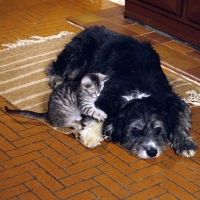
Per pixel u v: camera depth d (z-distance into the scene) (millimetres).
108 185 1624
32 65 2268
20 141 1806
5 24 2691
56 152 1759
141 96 1734
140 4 2654
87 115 1803
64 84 1854
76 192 1599
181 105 1786
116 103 1747
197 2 2344
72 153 1754
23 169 1687
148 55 1903
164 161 1725
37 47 2428
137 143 1692
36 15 2809
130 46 1945
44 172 1674
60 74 2105
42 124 1890
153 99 1718
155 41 2510
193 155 1746
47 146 1786
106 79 1776
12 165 1701
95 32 2055
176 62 2307
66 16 2797
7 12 2846
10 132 1849
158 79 1823
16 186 1621
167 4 2496
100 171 1680
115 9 2893
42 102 2010
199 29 2387
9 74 2193
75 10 2877
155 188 1616
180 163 1719
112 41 1985
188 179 1653
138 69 1836
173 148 1776
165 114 1723
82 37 2066
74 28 2660
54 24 2697
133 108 1698
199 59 2334
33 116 1868
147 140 1676
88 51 2021
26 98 2031
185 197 1584
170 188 1617
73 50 2068
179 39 2500
